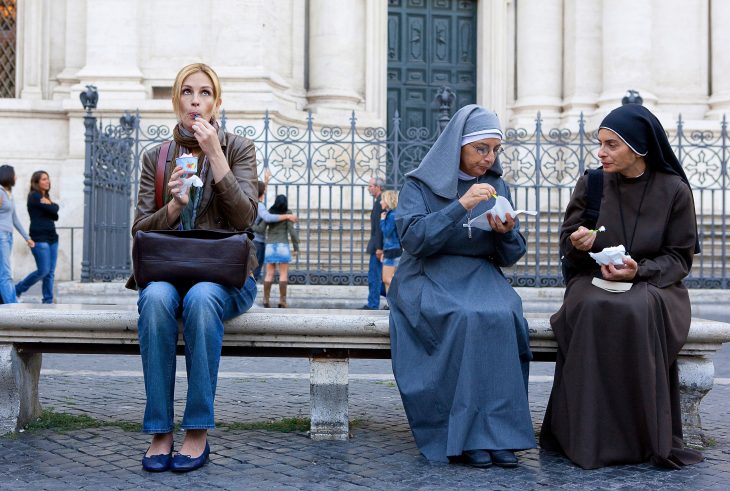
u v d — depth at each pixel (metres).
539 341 4.72
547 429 4.63
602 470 4.24
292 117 17.41
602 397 4.32
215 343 4.23
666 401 4.28
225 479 4.04
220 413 5.58
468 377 4.29
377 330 4.61
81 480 4.00
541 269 14.14
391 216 11.86
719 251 15.15
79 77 16.89
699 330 4.56
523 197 17.84
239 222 4.45
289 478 4.06
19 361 4.85
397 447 4.66
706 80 19.06
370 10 19.00
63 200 16.34
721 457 4.50
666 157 4.64
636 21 18.14
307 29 18.89
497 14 19.52
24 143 16.92
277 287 13.08
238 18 16.97
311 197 16.80
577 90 18.73
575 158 18.02
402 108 19.70
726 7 18.80
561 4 19.20
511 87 19.67
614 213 4.62
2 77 17.88
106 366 7.66
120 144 13.70
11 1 17.94
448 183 4.62
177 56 17.19
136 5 17.05
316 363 4.80
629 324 4.26
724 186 13.38
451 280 4.55
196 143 4.54
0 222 11.01
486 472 4.18
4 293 11.03
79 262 16.31
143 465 4.18
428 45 19.83
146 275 4.27
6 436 4.77
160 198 4.55
